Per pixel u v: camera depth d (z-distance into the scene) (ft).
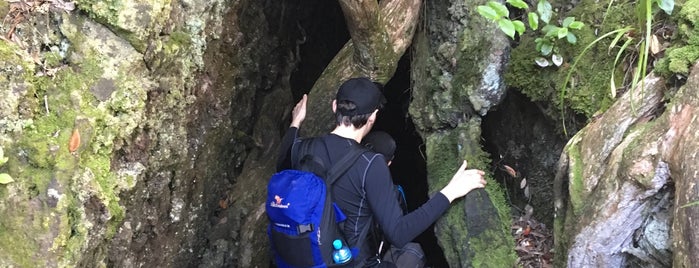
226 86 9.45
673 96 5.72
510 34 6.33
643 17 6.29
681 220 4.75
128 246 7.10
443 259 11.12
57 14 6.07
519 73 7.91
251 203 10.05
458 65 8.66
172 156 7.79
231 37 9.39
